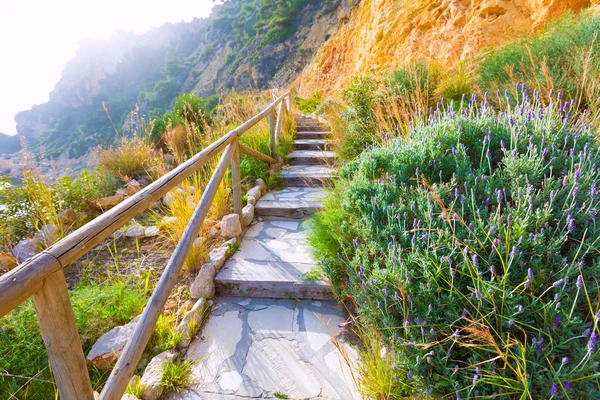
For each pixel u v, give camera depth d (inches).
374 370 64.8
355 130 200.2
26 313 84.3
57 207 151.5
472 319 56.3
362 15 612.4
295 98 776.9
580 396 46.5
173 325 87.2
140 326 58.4
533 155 78.0
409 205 84.7
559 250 62.4
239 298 100.5
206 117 286.7
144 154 212.1
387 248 75.7
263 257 114.7
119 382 51.0
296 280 98.7
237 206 134.7
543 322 54.0
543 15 245.6
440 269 61.6
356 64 579.5
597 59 133.1
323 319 89.7
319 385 70.1
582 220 63.6
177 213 125.6
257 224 146.4
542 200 70.2
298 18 2257.6
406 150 102.2
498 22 285.3
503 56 172.1
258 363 76.2
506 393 48.1
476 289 55.7
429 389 54.8
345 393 68.1
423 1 402.0
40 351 78.7
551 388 44.7
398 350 60.4
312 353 78.6
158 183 70.1
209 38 4389.8
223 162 116.8
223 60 3356.3
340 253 95.6
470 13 317.7
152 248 129.5
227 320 91.0
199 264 110.1
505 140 94.1
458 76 188.1
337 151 208.8
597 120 108.2
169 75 4330.7
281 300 98.8
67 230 147.2
